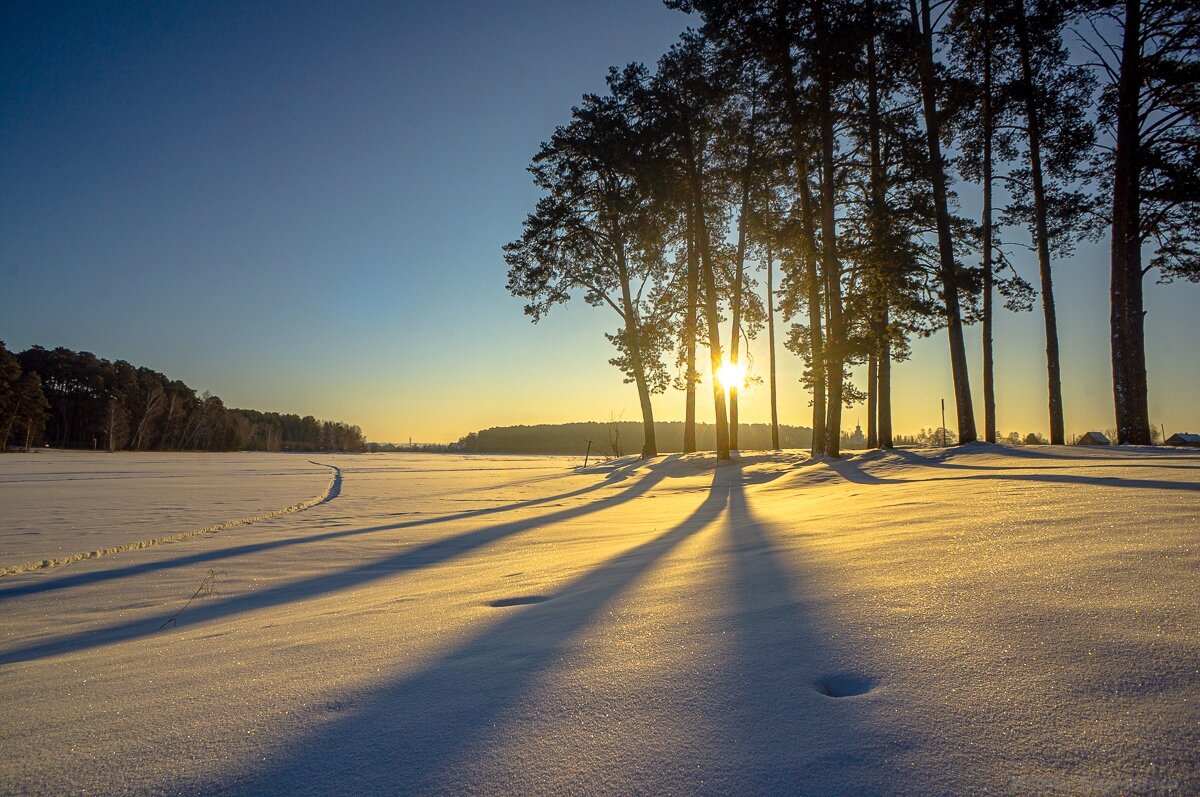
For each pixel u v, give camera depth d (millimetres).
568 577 4762
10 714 2414
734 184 23906
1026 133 17719
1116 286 15336
